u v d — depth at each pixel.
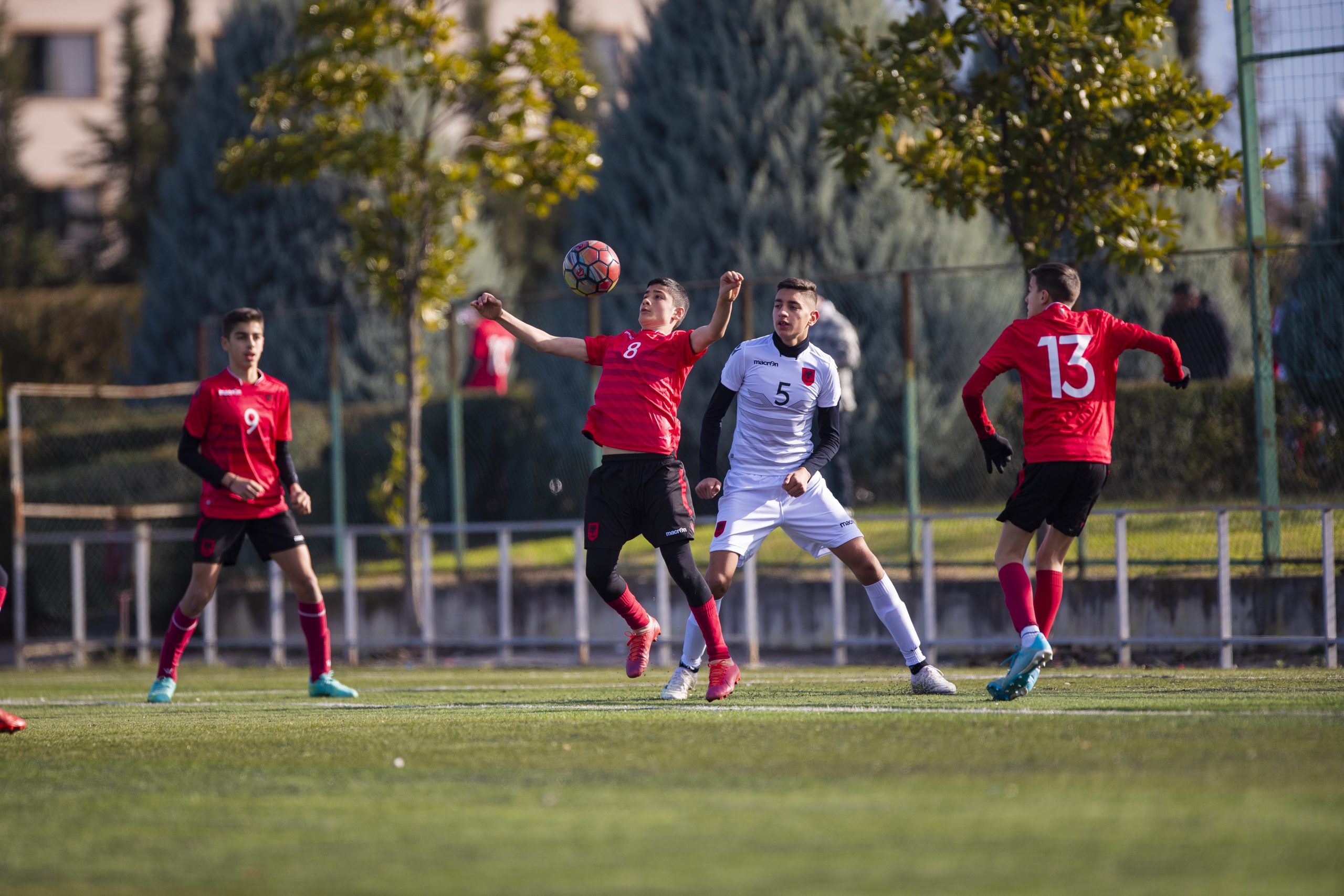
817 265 58.97
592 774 16.17
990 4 40.09
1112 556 42.66
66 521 56.50
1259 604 39.16
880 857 11.67
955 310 56.38
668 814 13.66
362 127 52.84
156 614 54.56
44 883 11.62
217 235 76.88
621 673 37.53
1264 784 14.49
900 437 54.41
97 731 22.34
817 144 60.50
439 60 51.56
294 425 57.81
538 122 52.91
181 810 14.69
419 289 53.09
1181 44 76.38
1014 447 50.28
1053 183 41.19
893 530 48.53
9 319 98.12
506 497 59.62
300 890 11.13
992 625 42.03
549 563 55.25
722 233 60.81
